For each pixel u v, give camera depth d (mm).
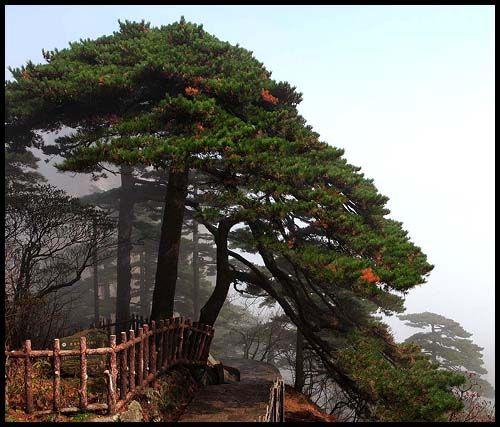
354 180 12484
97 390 8383
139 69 12539
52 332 11867
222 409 10047
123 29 15445
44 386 7902
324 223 10766
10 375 7598
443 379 9945
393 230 12305
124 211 25422
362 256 10695
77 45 14484
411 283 9125
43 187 16391
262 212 10719
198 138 10766
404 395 9250
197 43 14328
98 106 13422
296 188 11336
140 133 11578
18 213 14906
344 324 13312
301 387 19422
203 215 11117
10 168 21172
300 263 10500
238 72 13164
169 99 11336
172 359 10930
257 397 11125
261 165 10727
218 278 14016
